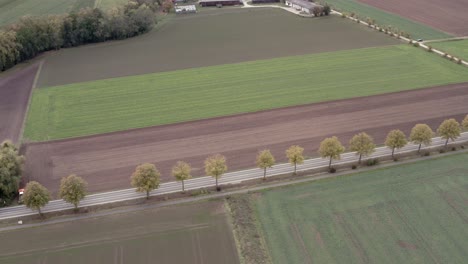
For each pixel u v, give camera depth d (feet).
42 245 222.07
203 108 348.79
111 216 240.53
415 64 421.18
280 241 219.82
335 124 323.57
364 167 277.23
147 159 287.69
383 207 241.76
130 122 330.95
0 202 249.96
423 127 282.36
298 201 248.32
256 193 255.91
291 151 265.95
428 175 267.80
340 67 417.90
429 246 214.28
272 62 432.25
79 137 312.91
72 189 234.99
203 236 224.94
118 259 212.43
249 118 333.01
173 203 249.34
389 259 207.51
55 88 387.96
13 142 306.14
